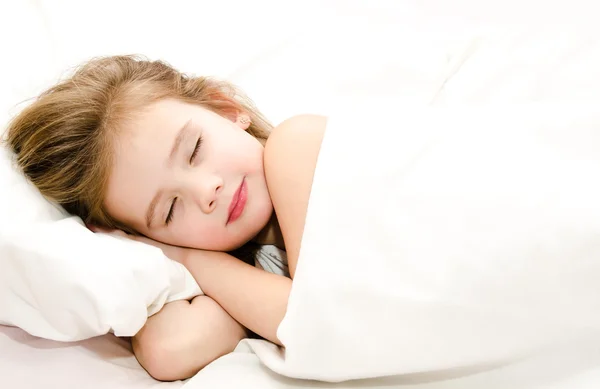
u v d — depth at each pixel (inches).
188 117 35.1
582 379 25.9
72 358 31.0
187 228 34.6
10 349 31.5
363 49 48.4
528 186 27.3
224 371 29.2
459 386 27.6
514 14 49.8
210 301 33.2
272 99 47.3
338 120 31.6
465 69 43.5
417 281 27.0
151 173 33.9
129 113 35.1
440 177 28.6
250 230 35.1
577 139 29.6
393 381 28.4
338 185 29.2
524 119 30.4
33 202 34.0
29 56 46.1
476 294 26.1
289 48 49.9
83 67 41.4
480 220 27.1
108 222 37.2
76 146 35.2
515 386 26.8
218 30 51.4
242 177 34.7
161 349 30.9
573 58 41.1
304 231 28.9
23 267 29.9
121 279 29.4
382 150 29.7
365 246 28.1
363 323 27.1
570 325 26.2
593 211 26.0
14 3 48.3
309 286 27.7
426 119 31.4
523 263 26.0
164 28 51.1
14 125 36.8
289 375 27.8
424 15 51.2
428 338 26.6
